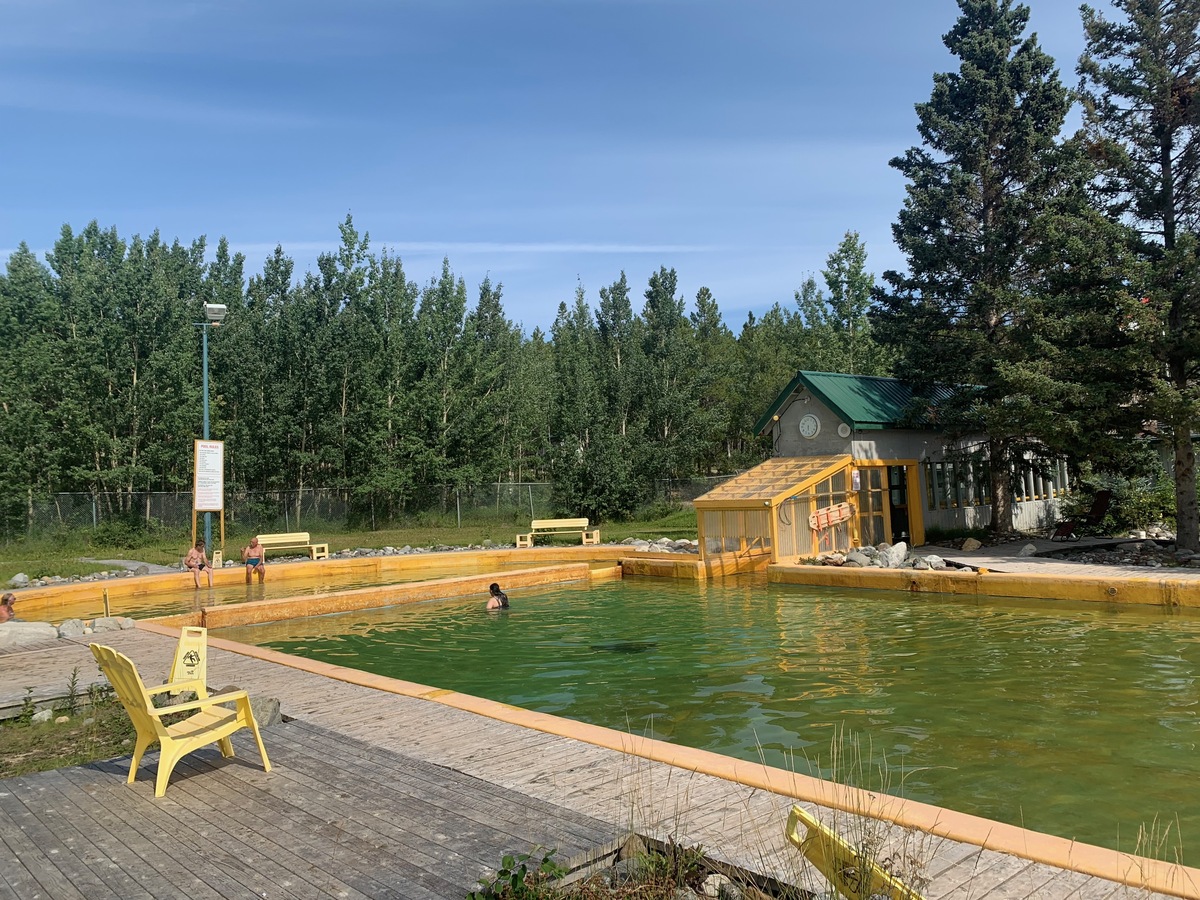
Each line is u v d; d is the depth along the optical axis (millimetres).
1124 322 18766
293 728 7324
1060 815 6098
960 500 25781
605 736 7145
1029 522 27891
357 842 4797
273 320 40938
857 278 51531
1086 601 15086
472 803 5398
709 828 5129
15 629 13055
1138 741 7773
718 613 16375
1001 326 23703
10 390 33156
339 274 41750
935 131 24641
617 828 4953
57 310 35156
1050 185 22828
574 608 18047
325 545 28141
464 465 41594
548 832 4895
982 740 7934
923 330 24828
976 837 4918
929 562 19203
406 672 12156
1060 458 24812
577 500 39219
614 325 56406
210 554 24688
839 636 13383
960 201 24047
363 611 18641
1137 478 26469
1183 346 18172
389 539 33344
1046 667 10711
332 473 40438
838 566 19891
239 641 15297
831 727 8508
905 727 8430
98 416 34188
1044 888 4293
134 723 6078
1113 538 22766
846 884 3791
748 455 50562
